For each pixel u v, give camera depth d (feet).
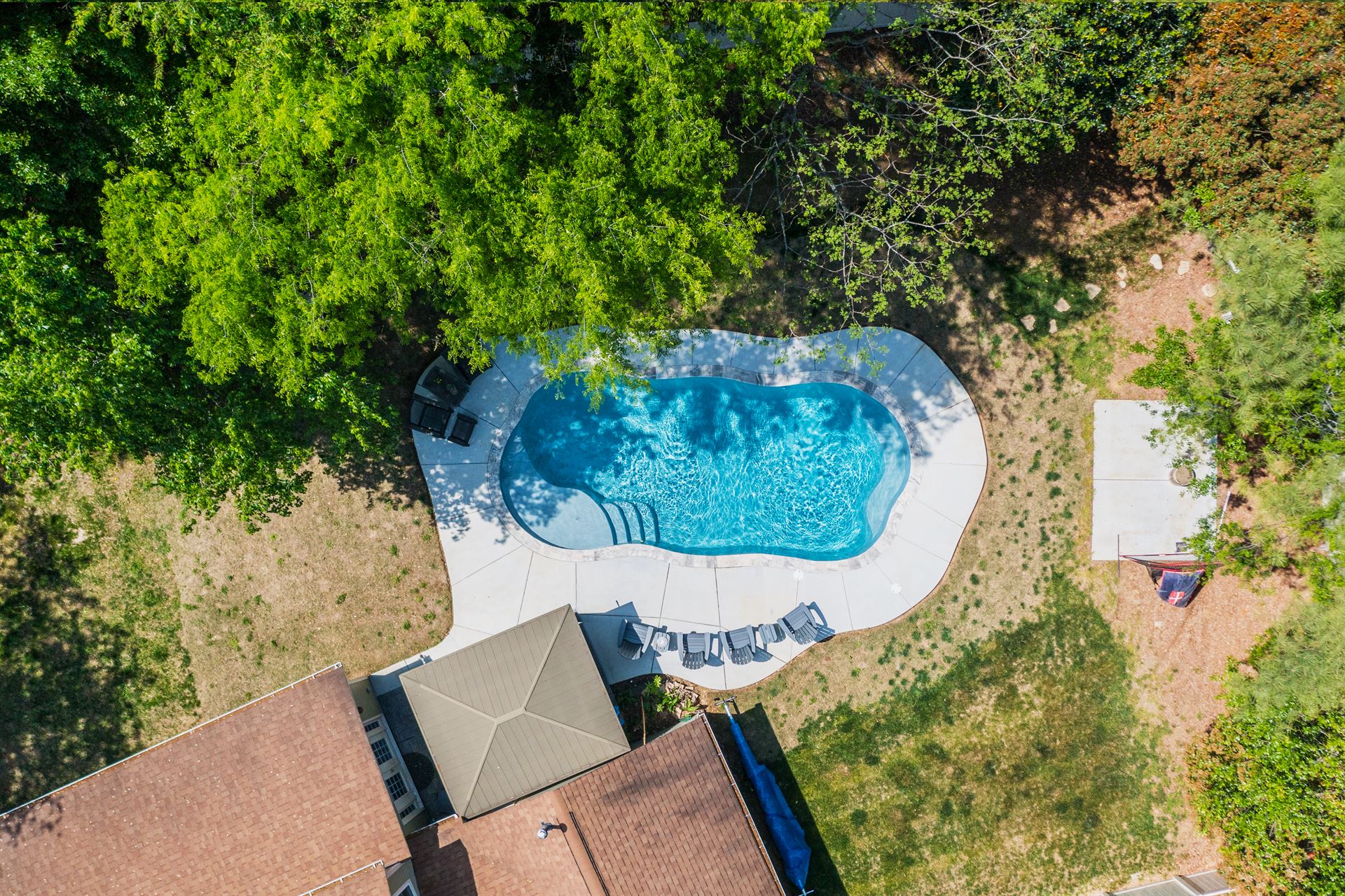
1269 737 69.82
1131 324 77.10
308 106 48.62
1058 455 77.20
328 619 75.31
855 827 75.77
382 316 73.97
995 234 77.25
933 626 76.59
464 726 67.26
